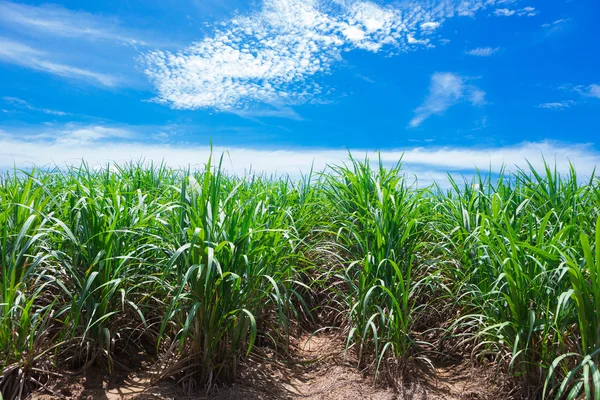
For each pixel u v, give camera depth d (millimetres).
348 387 3355
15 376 2930
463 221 3943
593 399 2682
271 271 3465
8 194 3709
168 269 2826
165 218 3816
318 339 4316
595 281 2578
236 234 3217
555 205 4105
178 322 3275
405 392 3297
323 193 5547
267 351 3877
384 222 3795
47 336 3375
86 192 3646
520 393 3109
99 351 3270
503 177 4465
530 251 3133
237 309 3096
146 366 3490
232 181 5781
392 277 3678
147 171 5734
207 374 3174
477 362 3646
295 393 3297
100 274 3301
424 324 4160
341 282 4457
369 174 4754
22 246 3262
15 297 3170
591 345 2688
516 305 3012
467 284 3734
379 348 3648
